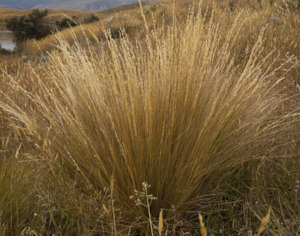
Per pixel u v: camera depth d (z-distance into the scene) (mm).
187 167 1916
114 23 14391
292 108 2771
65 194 1885
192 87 1992
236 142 2160
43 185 1968
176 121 1976
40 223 1849
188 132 1947
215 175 2105
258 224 1810
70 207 1788
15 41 24703
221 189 2133
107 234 1831
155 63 2057
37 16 24531
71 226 1783
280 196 1943
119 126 1909
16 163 2107
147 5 18125
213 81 2289
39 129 2172
